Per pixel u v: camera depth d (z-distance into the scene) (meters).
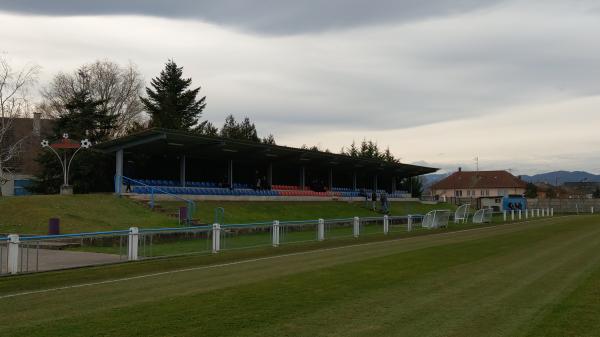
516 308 8.73
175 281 11.59
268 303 9.10
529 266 13.73
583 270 13.00
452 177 116.31
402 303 9.10
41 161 42.66
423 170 63.75
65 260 15.66
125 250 19.41
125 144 32.97
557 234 25.17
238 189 43.72
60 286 10.98
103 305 8.96
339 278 11.81
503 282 11.23
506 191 108.88
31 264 14.60
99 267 14.07
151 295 9.87
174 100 66.94
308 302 9.19
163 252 18.34
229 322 7.77
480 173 115.00
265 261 15.37
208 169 46.28
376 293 10.00
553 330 7.38
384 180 68.31
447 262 14.57
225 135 73.75
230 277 12.15
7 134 53.19
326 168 55.12
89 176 41.34
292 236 25.31
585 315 8.25
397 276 12.06
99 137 44.94
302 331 7.30
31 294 10.02
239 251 18.47
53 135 44.56
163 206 31.64
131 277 12.26
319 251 18.23
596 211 72.62
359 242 21.84
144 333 7.15
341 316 8.16
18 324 7.64
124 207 29.62
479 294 9.90
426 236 24.72
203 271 13.25
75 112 45.47
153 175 42.16
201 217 31.36
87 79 61.12
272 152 42.19
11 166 52.88
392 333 7.20
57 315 8.21
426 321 7.86
